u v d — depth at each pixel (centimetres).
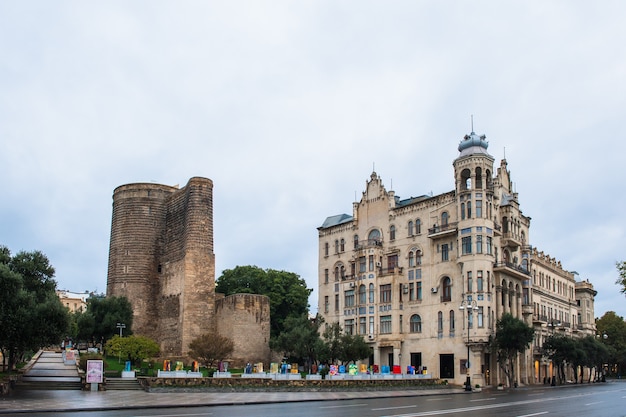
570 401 4428
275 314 11138
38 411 3184
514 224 8581
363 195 9462
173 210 10088
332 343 7344
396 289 8581
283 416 2961
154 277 10262
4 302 4747
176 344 9081
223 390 5244
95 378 5134
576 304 12056
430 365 7950
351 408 3597
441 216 8219
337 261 9650
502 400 4550
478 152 7838
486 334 7419
